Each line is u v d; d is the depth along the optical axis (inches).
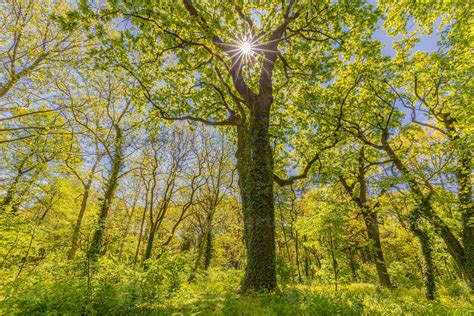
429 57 477.4
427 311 251.6
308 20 464.8
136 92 505.0
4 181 643.5
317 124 612.7
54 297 179.5
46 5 567.8
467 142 369.1
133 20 341.7
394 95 536.4
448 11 414.3
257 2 482.6
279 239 1143.6
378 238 686.5
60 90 638.5
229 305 239.5
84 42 605.3
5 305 164.7
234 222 1264.8
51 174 765.3
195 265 787.4
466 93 384.2
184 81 567.2
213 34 362.9
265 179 391.2
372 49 462.9
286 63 498.0
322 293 278.4
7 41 549.0
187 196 1119.0
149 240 783.7
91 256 228.1
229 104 608.4
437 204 530.6
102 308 192.4
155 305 233.6
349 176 705.0
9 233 257.8
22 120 660.1
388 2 505.4
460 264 500.4
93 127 748.6
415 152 545.6
